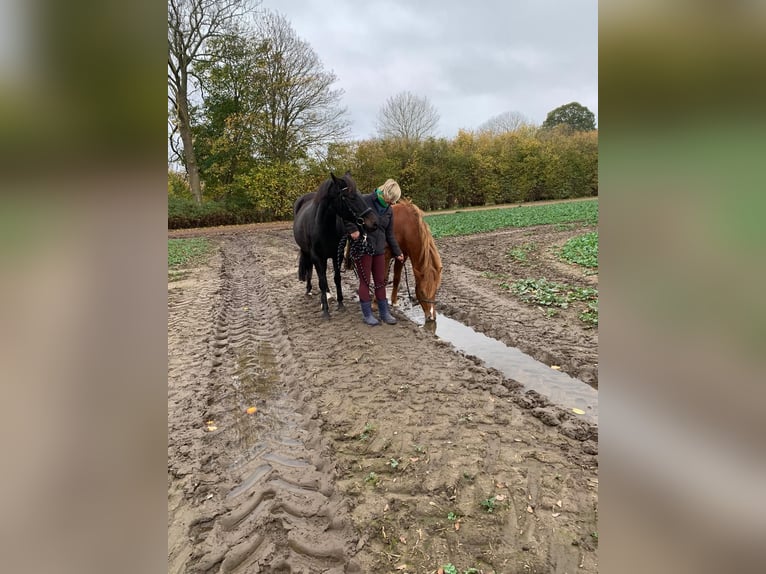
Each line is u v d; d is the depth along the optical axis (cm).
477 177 3331
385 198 529
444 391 386
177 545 226
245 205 2620
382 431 324
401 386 397
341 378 416
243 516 245
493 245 1297
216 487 269
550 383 407
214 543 226
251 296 757
